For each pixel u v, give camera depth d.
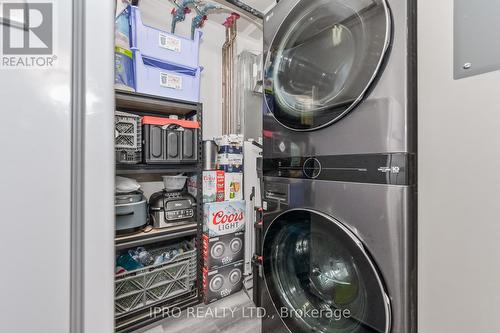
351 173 0.67
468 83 0.48
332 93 0.73
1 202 0.32
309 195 0.80
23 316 0.33
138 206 1.27
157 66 1.33
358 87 0.65
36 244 0.34
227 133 1.91
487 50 0.46
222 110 1.98
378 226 0.60
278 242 0.96
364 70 0.63
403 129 0.56
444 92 0.52
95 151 0.37
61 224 0.35
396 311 0.57
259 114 1.95
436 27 0.53
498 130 0.44
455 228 0.50
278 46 0.95
